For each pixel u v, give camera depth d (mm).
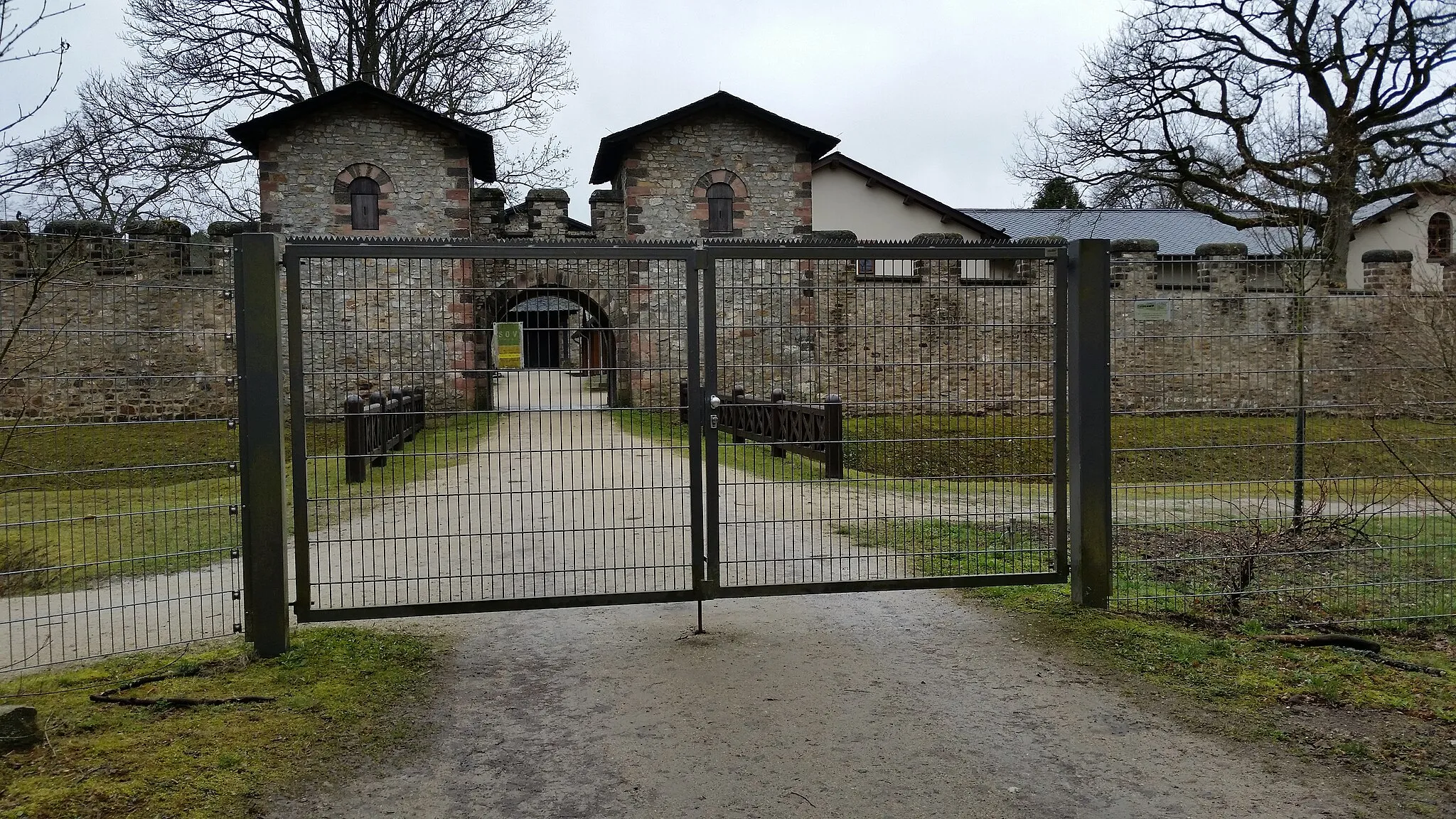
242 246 4332
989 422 5379
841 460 5668
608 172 24594
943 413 5410
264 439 4406
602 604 4734
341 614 4527
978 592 5703
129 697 3912
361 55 24219
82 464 7754
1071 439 5246
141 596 5719
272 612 4465
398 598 5383
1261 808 3062
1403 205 27734
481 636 4922
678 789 3229
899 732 3699
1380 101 22328
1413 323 6074
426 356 5191
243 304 4355
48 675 4246
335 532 7379
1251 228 17547
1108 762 3416
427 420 4734
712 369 4797
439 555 4797
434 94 25172
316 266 9914
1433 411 5781
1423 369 5781
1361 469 6883
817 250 4773
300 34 23859
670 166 21984
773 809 3084
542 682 4242
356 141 20266
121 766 3268
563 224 21484
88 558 6504
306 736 3605
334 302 4539
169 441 7520
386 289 4535
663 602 4926
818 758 3469
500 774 3344
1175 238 32500
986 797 3162
